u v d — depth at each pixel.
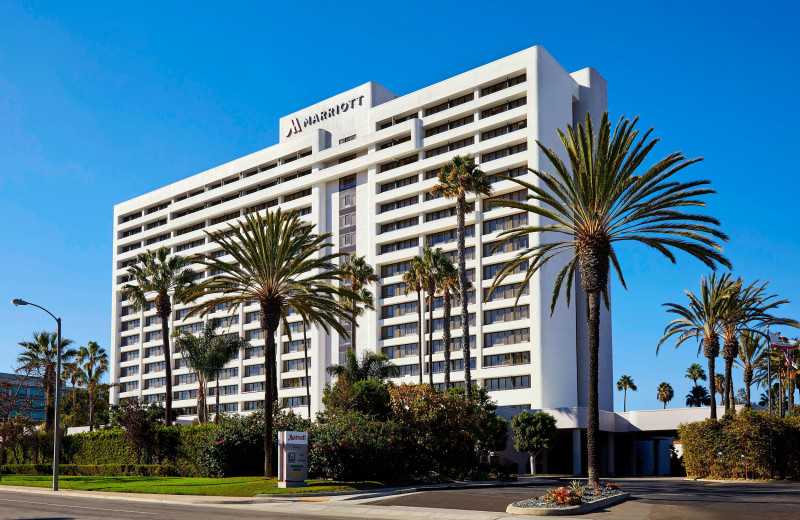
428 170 93.75
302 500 33.47
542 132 84.38
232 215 117.00
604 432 77.50
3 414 66.94
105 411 96.75
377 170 98.44
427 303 91.31
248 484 39.84
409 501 31.73
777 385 102.75
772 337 63.97
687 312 61.50
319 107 109.31
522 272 83.62
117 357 128.75
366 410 50.09
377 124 100.69
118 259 132.62
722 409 71.62
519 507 27.00
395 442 42.69
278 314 44.75
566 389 83.31
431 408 44.81
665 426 74.69
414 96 96.62
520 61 86.94
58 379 44.41
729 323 60.81
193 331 117.00
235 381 108.69
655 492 36.84
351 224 100.88
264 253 43.91
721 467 54.16
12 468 69.44
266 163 113.44
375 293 95.19
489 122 88.00
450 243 90.44
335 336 99.12
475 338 86.06
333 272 45.75
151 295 125.19
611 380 91.94
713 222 35.66
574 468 72.62
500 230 86.44
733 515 25.36
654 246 37.31
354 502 31.95
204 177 121.44
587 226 36.38
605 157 35.41
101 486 44.50
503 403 81.75
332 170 102.75
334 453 40.78
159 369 121.25
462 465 46.41
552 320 82.88
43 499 36.47
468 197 88.12
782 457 51.03
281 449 38.22
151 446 60.00
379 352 93.56
